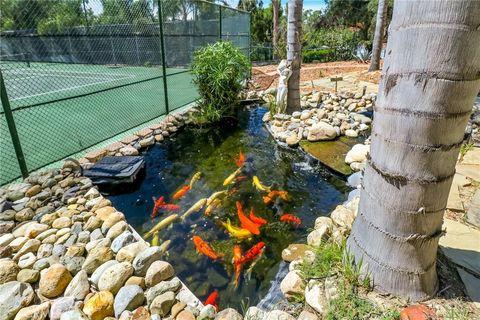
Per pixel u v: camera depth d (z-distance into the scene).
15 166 3.24
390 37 1.18
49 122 4.81
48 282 1.73
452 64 1.04
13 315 1.57
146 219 2.76
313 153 3.93
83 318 1.51
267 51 12.91
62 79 9.09
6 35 8.41
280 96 5.29
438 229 1.31
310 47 12.95
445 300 1.40
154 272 1.82
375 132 1.31
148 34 7.88
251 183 3.40
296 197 3.12
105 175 3.19
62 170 3.20
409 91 1.13
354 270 1.52
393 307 1.36
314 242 2.13
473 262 1.67
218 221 2.71
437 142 1.14
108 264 1.90
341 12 14.91
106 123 4.80
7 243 2.08
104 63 9.10
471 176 2.64
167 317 1.63
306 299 1.54
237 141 4.70
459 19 0.99
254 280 2.08
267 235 2.53
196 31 7.43
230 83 5.59
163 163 3.90
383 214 1.33
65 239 2.14
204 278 2.11
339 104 5.75
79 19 7.47
